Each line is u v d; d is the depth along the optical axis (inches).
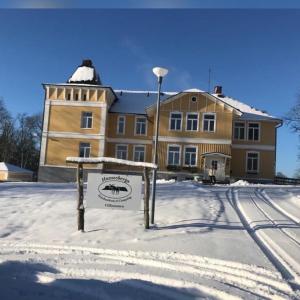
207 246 394.6
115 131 1679.4
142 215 550.9
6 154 2795.3
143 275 307.3
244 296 264.7
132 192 482.9
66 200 679.1
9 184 1009.5
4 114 2802.7
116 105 1727.4
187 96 1612.9
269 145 1662.2
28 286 281.6
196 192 863.1
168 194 791.7
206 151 1581.0
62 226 497.4
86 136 1599.4
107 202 482.9
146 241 419.2
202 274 313.9
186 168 1572.3
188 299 261.3
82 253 379.2
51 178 1581.0
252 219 553.3
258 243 416.8
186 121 1603.1
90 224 505.4
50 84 1611.7
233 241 415.5
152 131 1664.6
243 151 1665.8
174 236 437.4
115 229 475.8
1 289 274.1
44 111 1616.6
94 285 283.9
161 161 1596.9
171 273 314.2
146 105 1738.4
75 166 1582.2
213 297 266.1
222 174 1557.6
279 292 275.6
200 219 529.0
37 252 383.2
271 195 900.6
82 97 1619.1
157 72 539.5
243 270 322.3
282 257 362.3
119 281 293.3
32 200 677.3
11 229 487.8
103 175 486.9
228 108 1588.3
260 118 1670.8
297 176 2365.9
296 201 792.3
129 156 1660.9
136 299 259.3
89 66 1748.3
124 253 376.5
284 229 491.2
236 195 865.5
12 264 336.2
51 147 1598.2
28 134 2999.5
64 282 289.6
